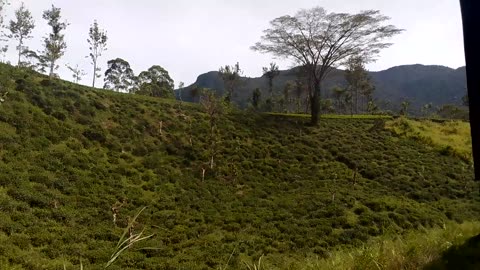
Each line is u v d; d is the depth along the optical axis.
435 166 37.41
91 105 35.22
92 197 22.23
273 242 19.75
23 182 20.59
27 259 13.45
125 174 27.09
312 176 32.91
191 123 39.59
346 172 34.34
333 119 51.19
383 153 39.84
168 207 23.86
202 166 31.59
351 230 22.12
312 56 50.72
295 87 96.31
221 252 17.81
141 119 36.66
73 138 28.75
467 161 39.97
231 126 41.31
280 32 51.00
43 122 28.62
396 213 25.38
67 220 18.73
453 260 6.22
